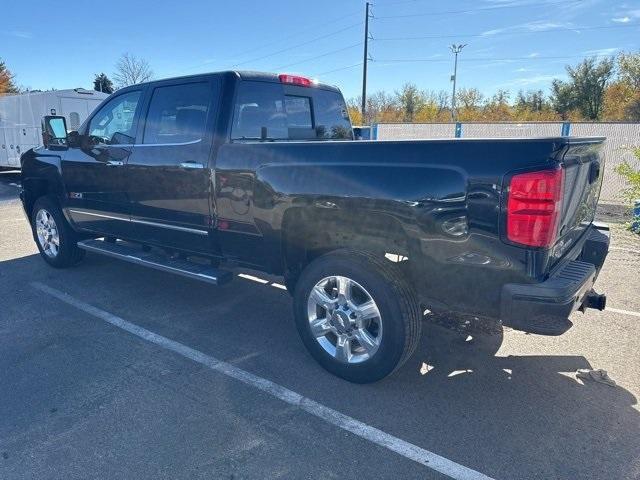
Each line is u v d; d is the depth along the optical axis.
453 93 50.53
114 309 4.71
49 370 3.52
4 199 12.36
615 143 13.49
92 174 5.00
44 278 5.65
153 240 4.63
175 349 3.87
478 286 2.76
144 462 2.56
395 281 3.05
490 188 2.61
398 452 2.66
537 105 59.94
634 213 8.56
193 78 4.09
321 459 2.60
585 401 3.16
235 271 5.25
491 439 2.77
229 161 3.74
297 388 3.29
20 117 16.25
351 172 3.08
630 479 2.46
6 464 2.55
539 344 3.98
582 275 2.81
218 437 2.77
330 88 5.09
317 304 3.44
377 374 3.19
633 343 3.99
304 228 3.55
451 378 3.44
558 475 2.49
